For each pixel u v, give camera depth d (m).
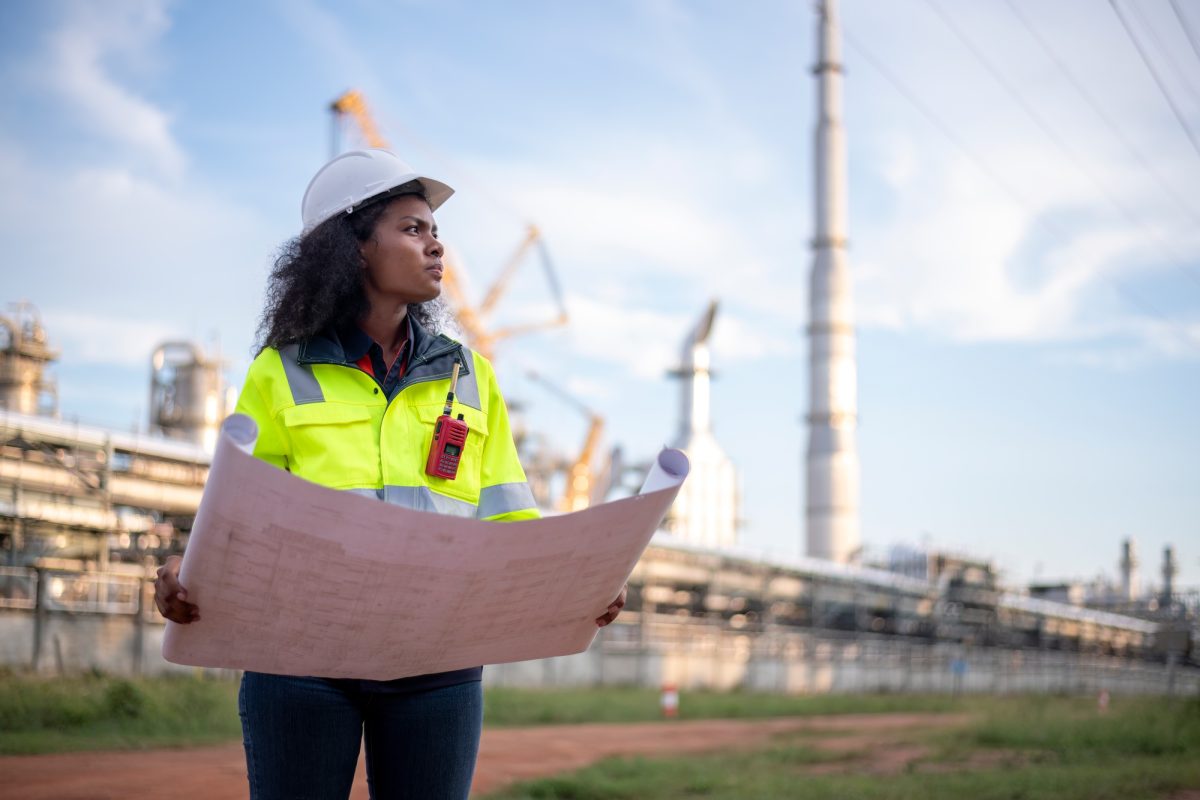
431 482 2.74
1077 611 96.12
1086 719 19.58
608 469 85.38
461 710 2.72
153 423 46.66
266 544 2.29
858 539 109.69
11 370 41.00
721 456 114.25
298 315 2.74
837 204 113.56
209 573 2.32
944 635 77.25
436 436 2.74
